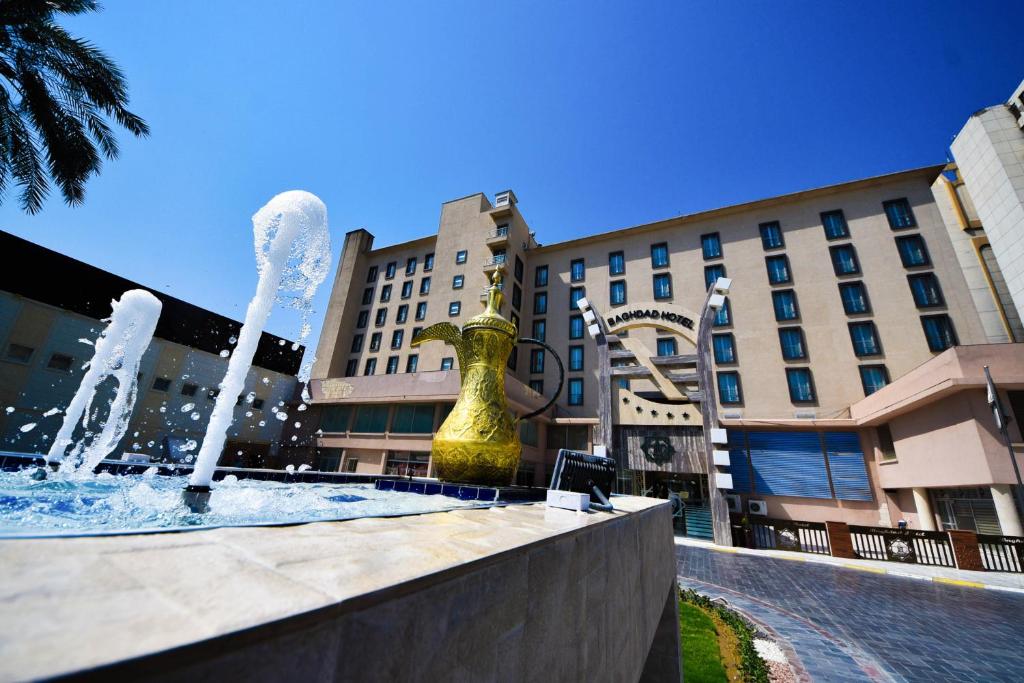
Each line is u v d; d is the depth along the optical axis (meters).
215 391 18.83
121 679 0.31
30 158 10.81
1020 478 10.27
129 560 0.65
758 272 22.92
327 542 0.95
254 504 1.84
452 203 32.03
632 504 3.51
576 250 28.98
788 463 17.22
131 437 16.16
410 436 18.53
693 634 5.87
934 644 5.79
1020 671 4.97
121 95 11.16
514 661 1.04
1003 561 10.57
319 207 2.21
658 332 23.62
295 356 22.44
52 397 14.96
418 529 1.23
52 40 10.03
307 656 0.53
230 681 0.43
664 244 26.12
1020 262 15.34
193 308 18.64
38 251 15.33
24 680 0.24
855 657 5.32
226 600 0.53
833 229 22.23
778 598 8.08
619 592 2.09
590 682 1.55
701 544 13.48
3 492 1.68
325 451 20.34
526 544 1.13
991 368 10.93
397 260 33.38
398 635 0.69
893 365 18.91
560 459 2.68
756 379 20.97
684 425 13.80
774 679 4.67
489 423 3.48
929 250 20.08
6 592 0.44
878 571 10.67
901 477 14.58
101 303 16.47
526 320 28.30
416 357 28.23
